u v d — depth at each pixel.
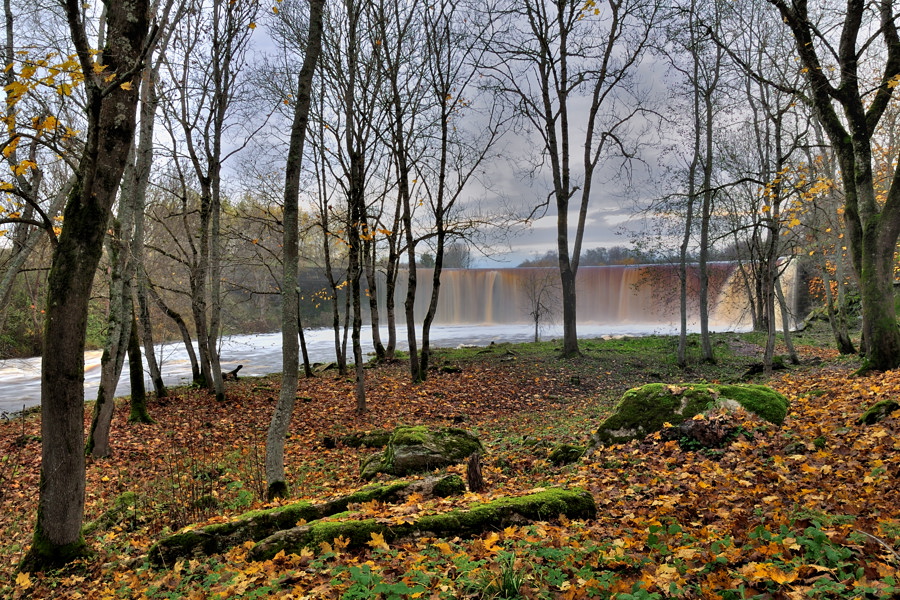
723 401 7.75
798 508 4.49
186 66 15.73
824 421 7.70
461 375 19.80
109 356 11.09
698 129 20.00
